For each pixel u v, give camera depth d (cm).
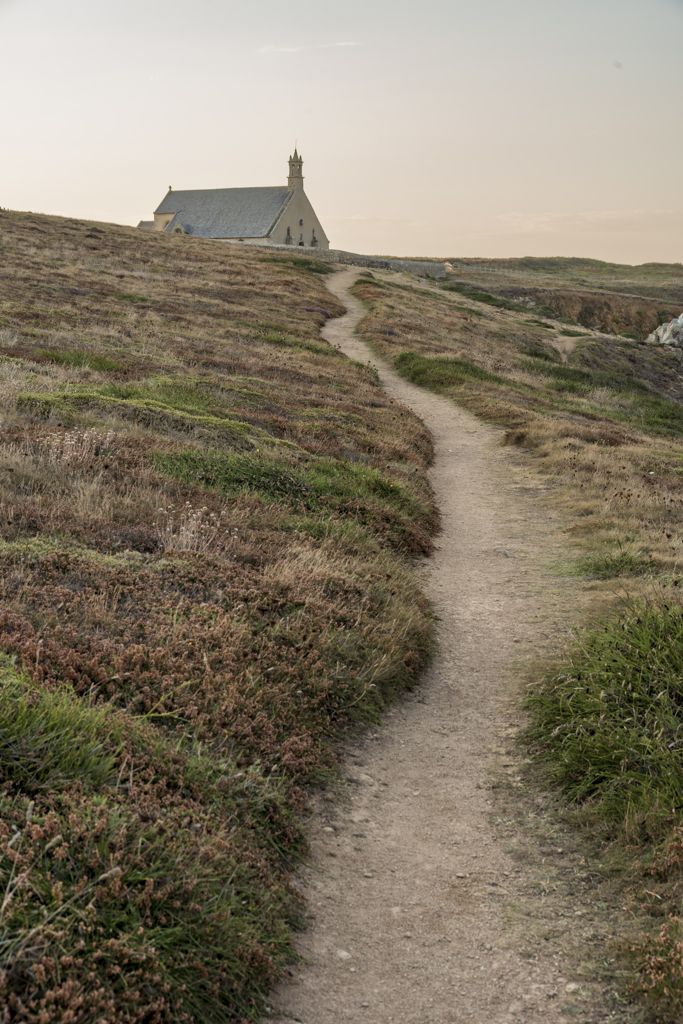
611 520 1178
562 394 3183
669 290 11950
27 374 1395
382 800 516
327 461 1250
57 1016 258
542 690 651
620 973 360
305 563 806
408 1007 342
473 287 9044
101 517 775
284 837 436
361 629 699
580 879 437
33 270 3378
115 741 422
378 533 1048
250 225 10475
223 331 2747
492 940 389
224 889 351
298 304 3906
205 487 998
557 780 532
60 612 566
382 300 4528
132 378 1617
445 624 850
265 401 1662
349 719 600
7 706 397
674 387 4800
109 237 5466
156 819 369
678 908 394
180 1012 291
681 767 489
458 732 622
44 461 897
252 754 489
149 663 526
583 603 875
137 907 314
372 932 391
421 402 2372
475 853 466
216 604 654
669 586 831
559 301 9388
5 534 689
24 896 289
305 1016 329
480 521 1281
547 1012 341
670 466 1656
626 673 594
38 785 362
